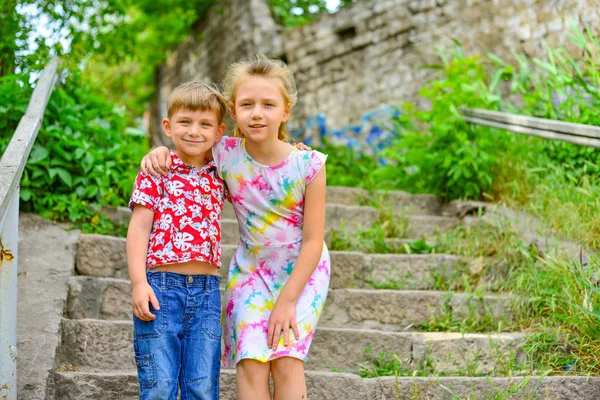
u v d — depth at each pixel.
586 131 3.68
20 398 2.30
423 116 4.95
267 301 2.29
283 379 2.21
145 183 2.24
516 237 3.75
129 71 12.28
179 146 2.29
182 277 2.21
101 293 3.19
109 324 2.88
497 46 6.02
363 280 3.74
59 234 3.65
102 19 5.73
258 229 2.34
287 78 2.34
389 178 5.33
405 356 3.05
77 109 4.48
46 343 2.63
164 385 2.11
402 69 7.16
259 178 2.33
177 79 11.62
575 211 3.65
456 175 4.52
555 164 4.39
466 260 3.76
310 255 2.28
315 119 8.12
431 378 2.72
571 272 3.16
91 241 3.51
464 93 4.84
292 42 8.56
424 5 6.94
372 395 2.71
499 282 3.55
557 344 2.94
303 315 2.24
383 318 3.39
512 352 2.90
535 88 5.07
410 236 4.31
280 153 2.34
